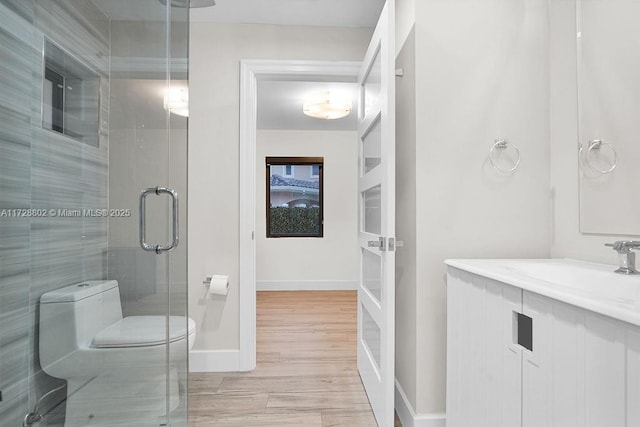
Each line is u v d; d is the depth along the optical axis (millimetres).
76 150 1060
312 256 5074
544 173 1621
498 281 1077
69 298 1052
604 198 1334
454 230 1597
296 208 5285
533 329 917
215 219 2359
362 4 2170
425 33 1603
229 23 2369
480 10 1623
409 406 1661
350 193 5129
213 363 2322
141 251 1238
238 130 2363
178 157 1438
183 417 1478
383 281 1566
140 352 1228
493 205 1607
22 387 958
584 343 748
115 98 1161
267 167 5160
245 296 2336
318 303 4223
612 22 1299
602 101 1342
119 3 1172
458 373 1361
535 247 1615
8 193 932
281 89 3449
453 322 1406
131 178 1211
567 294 776
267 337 2992
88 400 1094
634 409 633
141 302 1235
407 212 1735
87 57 1087
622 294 1038
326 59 2404
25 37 953
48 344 1009
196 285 2350
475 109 1608
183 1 1474
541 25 1632
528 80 1623
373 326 1830
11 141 934
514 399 1003
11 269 940
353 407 1857
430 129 1598
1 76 917
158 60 1297
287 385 2113
